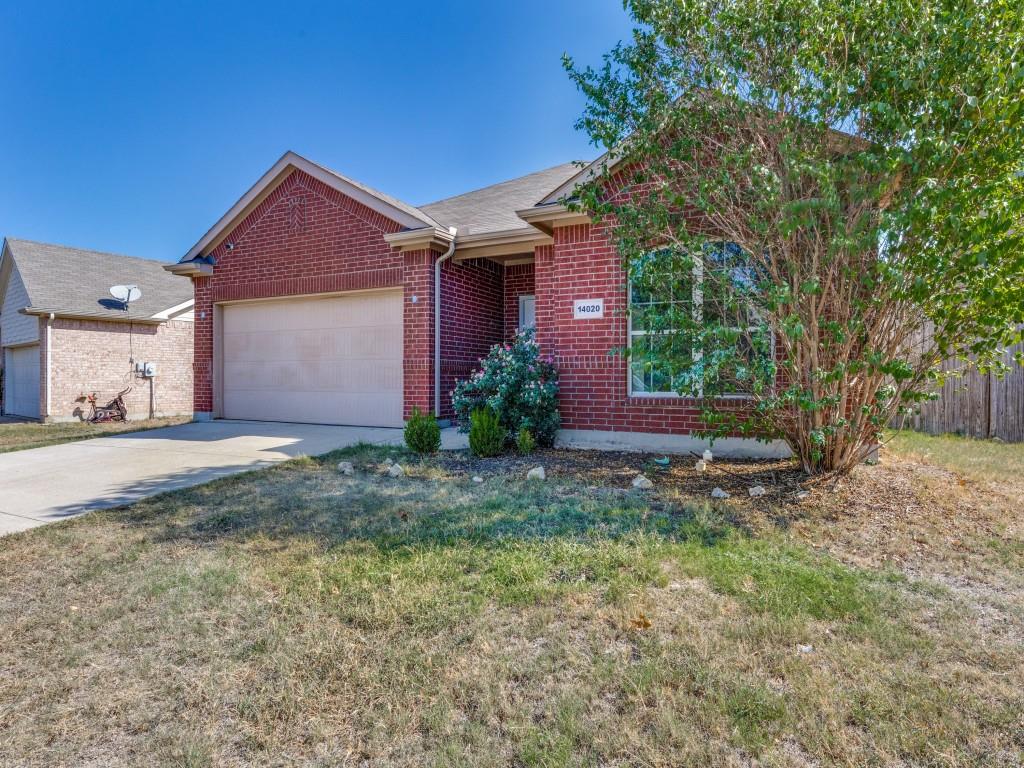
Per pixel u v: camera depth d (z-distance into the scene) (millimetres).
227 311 12281
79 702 2438
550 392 7633
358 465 7113
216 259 12148
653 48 5617
